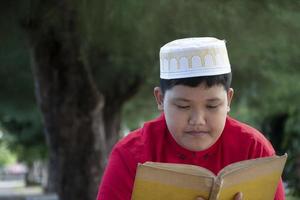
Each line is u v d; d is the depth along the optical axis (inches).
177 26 270.1
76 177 392.8
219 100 124.3
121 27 281.1
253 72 453.7
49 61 364.2
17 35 333.4
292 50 373.7
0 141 1550.2
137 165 123.1
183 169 120.0
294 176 396.5
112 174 134.2
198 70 122.6
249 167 121.4
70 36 315.0
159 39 290.5
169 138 134.9
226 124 136.6
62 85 374.9
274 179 126.4
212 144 130.7
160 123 136.9
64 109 381.1
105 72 456.4
